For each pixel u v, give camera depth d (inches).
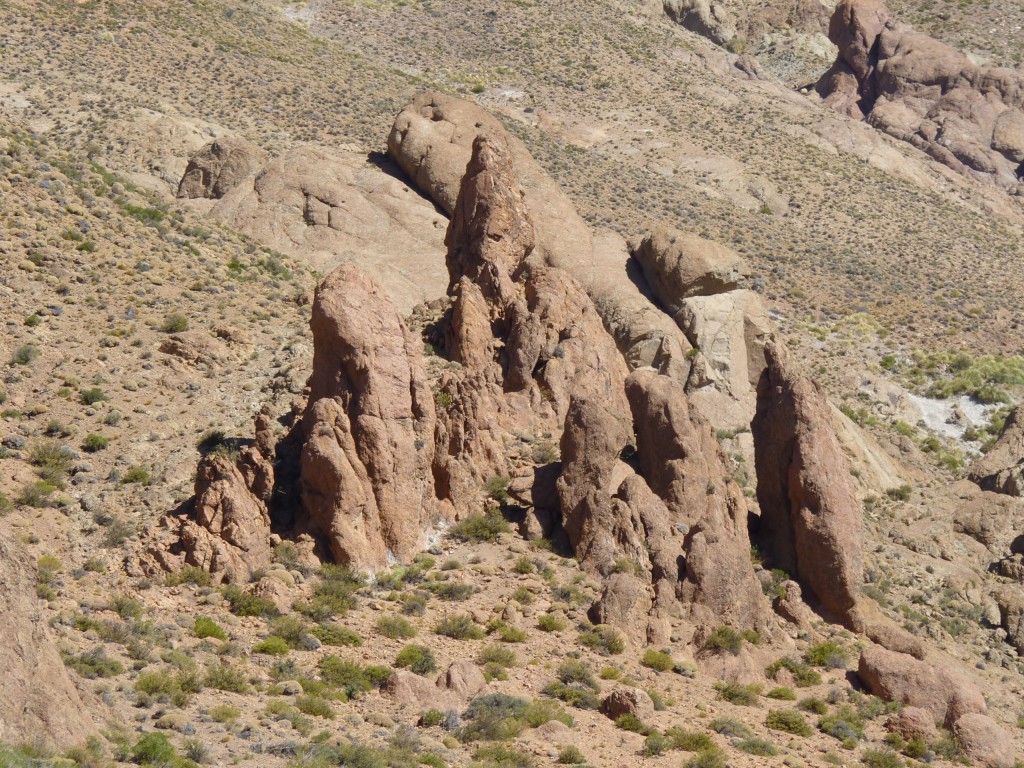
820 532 2118.6
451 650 1723.7
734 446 2864.2
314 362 2005.4
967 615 2481.5
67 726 1128.8
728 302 3132.4
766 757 1587.1
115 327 2497.5
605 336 2456.9
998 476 3056.1
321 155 3649.1
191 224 3221.0
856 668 1957.4
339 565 1863.9
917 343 4232.3
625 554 1979.6
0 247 2610.7
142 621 1598.2
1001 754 1798.7
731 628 1902.1
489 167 2674.7
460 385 2153.1
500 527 2025.1
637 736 1567.4
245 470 1903.3
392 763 1300.4
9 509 1855.3
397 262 3324.3
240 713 1373.0
